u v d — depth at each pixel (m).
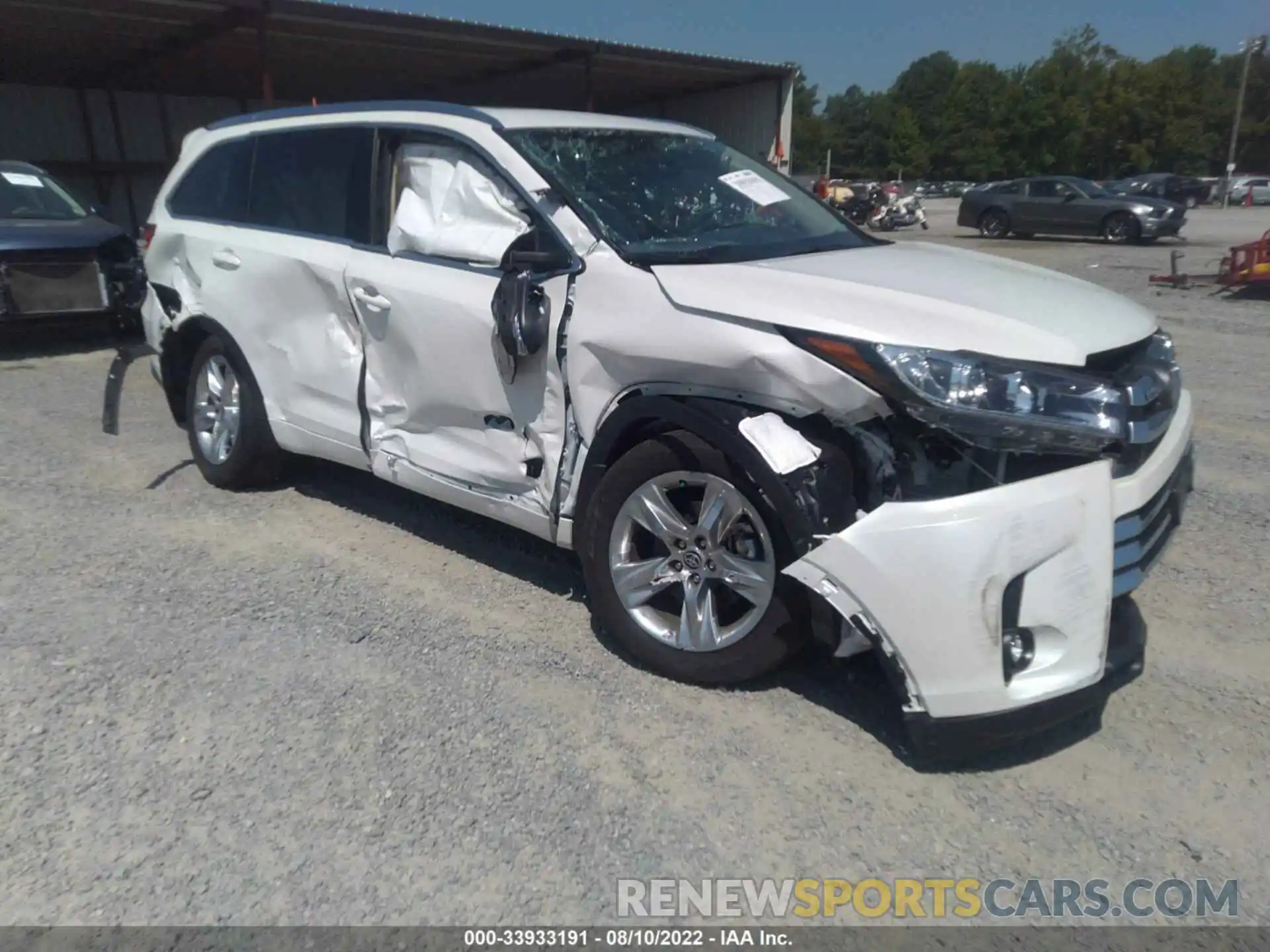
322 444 4.55
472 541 4.59
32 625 3.77
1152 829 2.68
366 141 4.29
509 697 3.29
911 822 2.71
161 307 5.38
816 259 3.58
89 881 2.50
